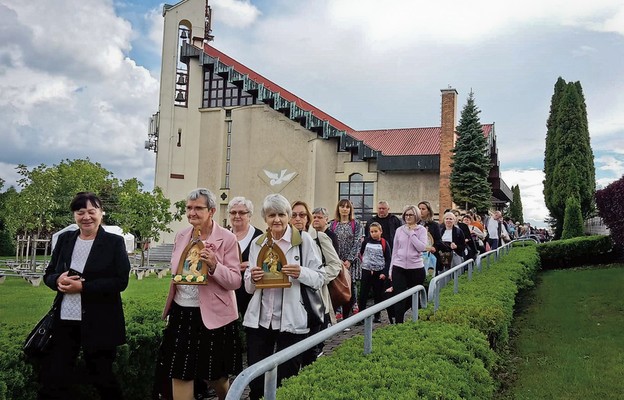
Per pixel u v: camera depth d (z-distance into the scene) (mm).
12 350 4820
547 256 20156
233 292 5441
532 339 9742
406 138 40906
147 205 26281
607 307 11625
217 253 5332
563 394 6797
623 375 7367
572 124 33219
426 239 9539
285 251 5637
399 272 9469
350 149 38438
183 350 5090
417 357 5160
